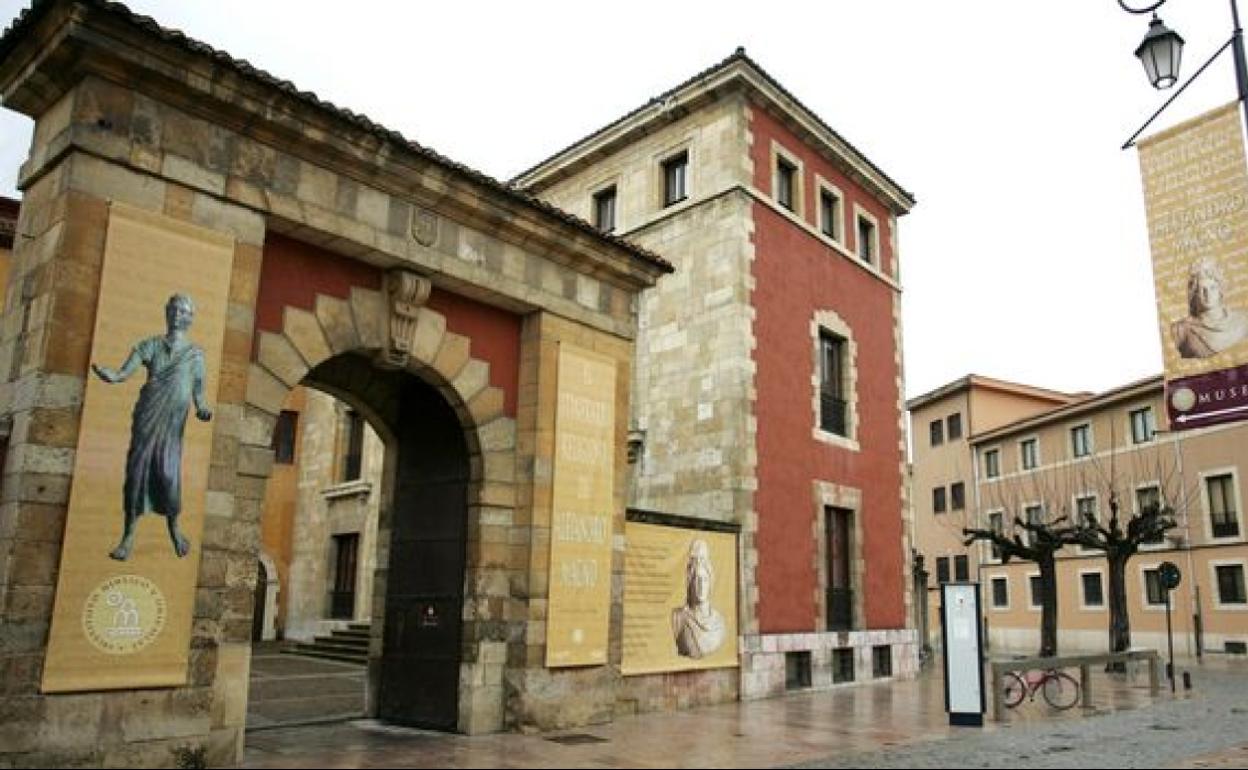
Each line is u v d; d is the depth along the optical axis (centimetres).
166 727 817
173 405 853
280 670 1831
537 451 1201
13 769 728
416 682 1184
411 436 1279
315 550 2606
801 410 1855
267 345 964
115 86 852
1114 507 2356
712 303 1780
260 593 2677
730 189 1792
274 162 960
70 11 791
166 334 856
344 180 1020
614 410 1321
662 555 1466
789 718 1330
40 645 755
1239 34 1081
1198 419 1052
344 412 2622
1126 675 2184
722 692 1538
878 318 2197
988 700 1669
